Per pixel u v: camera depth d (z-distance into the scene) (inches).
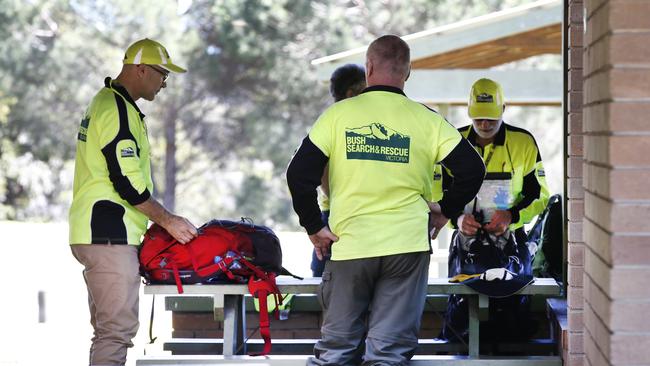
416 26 2645.2
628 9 381.1
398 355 498.6
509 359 558.3
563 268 616.7
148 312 948.6
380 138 490.9
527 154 612.7
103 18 2600.9
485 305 566.9
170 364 562.6
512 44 1179.3
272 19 2593.5
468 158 500.4
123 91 549.0
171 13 2554.1
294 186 492.7
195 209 2642.7
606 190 391.9
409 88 1139.9
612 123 383.6
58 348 809.5
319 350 510.9
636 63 381.4
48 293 952.9
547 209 664.4
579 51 538.9
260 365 559.2
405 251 492.1
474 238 607.8
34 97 2522.1
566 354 540.1
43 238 1493.6
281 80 2561.5
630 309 383.6
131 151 537.3
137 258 557.0
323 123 493.0
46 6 2576.3
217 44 2637.8
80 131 553.6
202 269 558.9
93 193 541.3
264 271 574.6
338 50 2554.1
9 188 2615.7
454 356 574.6
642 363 382.9
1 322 924.0
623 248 383.6
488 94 602.2
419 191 501.4
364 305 509.0
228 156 2647.6
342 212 496.4
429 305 685.3
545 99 1135.6
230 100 2630.4
